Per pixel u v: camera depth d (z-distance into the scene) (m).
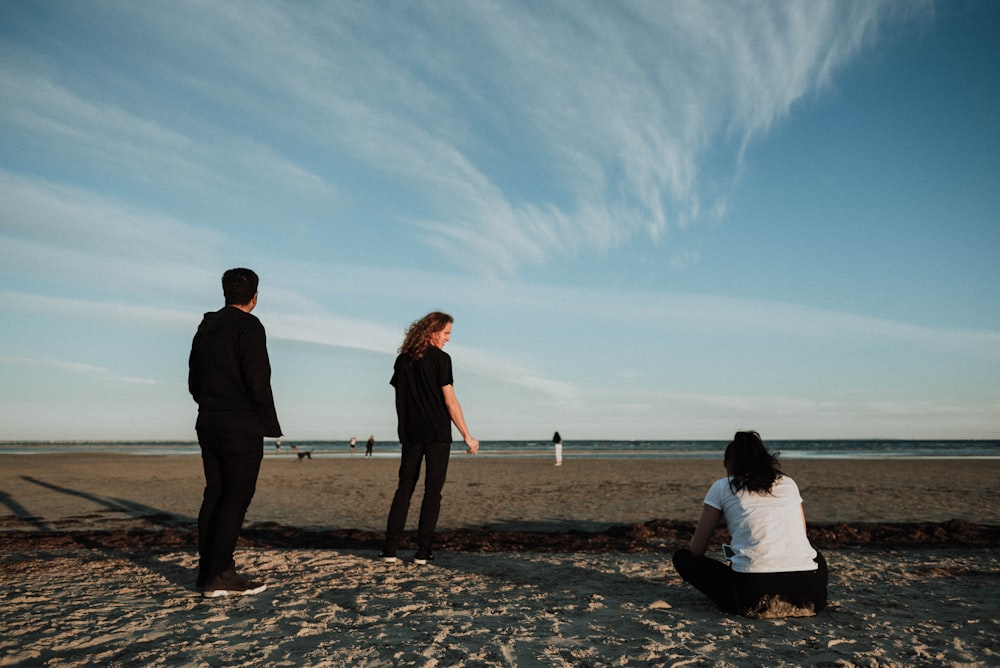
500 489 14.24
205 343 3.84
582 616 3.46
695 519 9.12
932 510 10.14
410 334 5.14
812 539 6.66
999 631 3.17
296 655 2.76
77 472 20.66
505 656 2.76
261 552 5.30
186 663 2.65
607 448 71.31
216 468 3.91
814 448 72.06
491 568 4.79
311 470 22.78
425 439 5.04
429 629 3.17
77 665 2.63
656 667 2.62
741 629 3.19
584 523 8.72
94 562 4.90
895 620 3.37
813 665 2.66
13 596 3.79
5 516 9.38
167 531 7.18
